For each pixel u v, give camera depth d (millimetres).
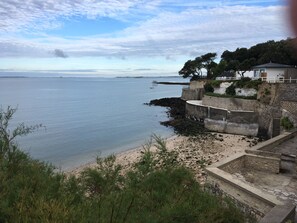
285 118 29641
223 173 11086
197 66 86250
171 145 30781
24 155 7934
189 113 48469
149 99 91812
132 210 5426
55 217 4172
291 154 15516
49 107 66688
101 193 6453
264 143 16234
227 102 40188
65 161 26391
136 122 49031
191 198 6188
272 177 12766
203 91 59000
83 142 34500
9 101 77375
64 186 6512
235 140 32406
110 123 48062
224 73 67188
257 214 9195
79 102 80312
